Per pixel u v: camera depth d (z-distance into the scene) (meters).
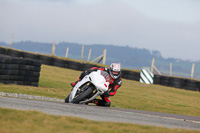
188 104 54.31
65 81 61.94
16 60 45.50
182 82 91.69
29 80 47.41
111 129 16.66
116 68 31.58
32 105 22.94
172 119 26.14
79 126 16.59
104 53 113.75
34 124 16.06
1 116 16.78
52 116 18.42
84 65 99.12
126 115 24.42
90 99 30.52
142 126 18.66
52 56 113.81
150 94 61.56
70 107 24.56
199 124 25.20
